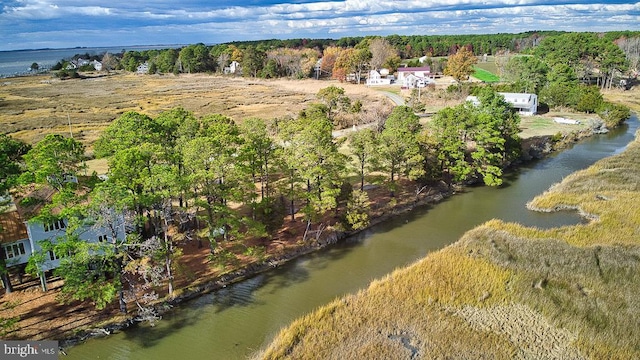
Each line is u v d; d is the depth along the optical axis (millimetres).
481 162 65875
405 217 54469
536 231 46781
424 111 105562
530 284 36312
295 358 29125
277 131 82062
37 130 92500
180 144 46500
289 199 54500
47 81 189625
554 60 140125
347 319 33125
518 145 73812
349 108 99625
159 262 40375
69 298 34094
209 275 40188
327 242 47531
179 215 44625
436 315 33281
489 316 33031
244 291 38875
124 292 35875
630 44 170000
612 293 35156
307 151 47156
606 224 47688
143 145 41281
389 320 32875
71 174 37594
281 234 48000
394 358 28688
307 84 164500
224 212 41719
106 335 32719
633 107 116750
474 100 102062
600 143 86938
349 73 165625
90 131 92375
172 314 35531
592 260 39562
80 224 31875
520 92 116688
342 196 52250
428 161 61312
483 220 52906
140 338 32688
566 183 61938
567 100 110938
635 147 78000
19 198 38438
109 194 32656
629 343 29953
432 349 29641
